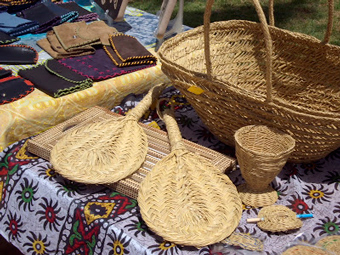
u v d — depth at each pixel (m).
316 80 1.57
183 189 1.11
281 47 1.63
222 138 1.39
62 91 1.53
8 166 1.32
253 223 1.12
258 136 1.19
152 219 1.02
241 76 1.69
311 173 1.33
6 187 1.31
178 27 2.20
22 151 1.36
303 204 1.19
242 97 1.13
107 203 1.14
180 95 1.76
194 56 1.63
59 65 1.74
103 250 1.08
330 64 1.52
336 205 1.19
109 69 1.75
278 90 1.66
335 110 1.51
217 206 1.07
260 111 1.14
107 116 1.54
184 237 0.98
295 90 1.62
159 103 1.60
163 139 1.41
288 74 1.63
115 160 1.23
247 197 1.18
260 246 1.01
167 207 1.06
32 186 1.24
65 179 1.23
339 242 1.02
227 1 4.43
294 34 1.57
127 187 1.16
